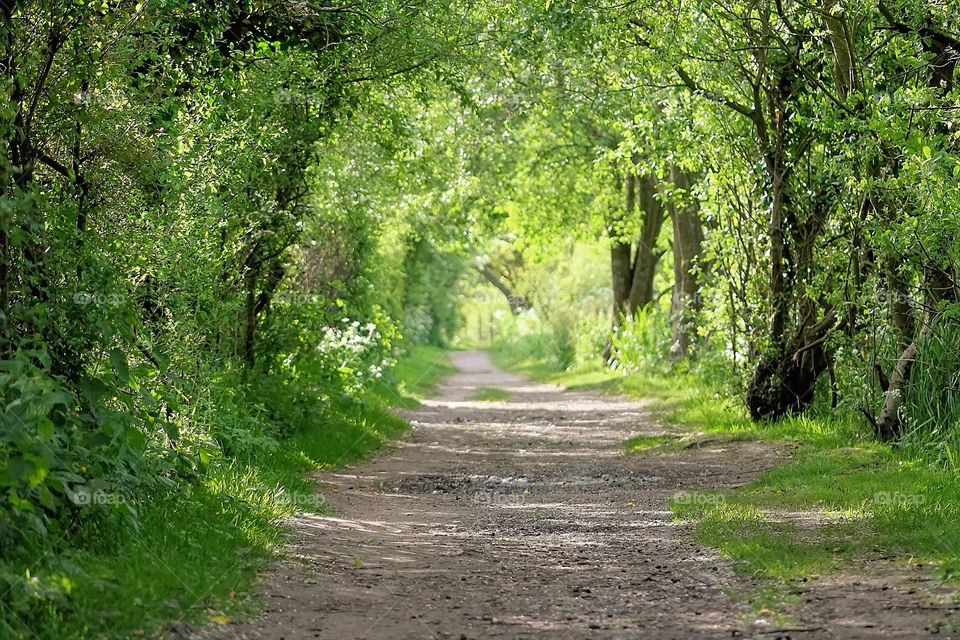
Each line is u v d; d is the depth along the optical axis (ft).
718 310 73.15
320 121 57.67
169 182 39.24
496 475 55.31
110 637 21.17
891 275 51.16
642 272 130.00
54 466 25.41
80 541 26.37
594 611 25.86
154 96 37.86
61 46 31.14
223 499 34.42
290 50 54.24
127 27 33.81
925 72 51.26
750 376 67.82
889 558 29.60
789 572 28.63
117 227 35.96
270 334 61.16
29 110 30.53
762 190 66.13
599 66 71.36
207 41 47.67
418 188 98.27
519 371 180.65
